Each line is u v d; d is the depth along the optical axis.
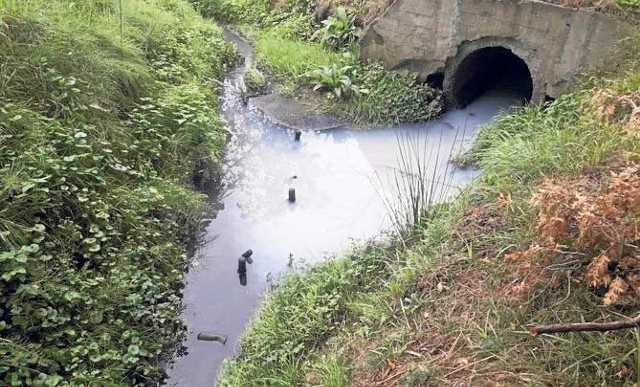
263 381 4.52
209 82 9.06
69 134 5.84
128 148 6.39
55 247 5.11
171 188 6.38
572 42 7.20
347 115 8.64
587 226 3.58
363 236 6.24
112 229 5.50
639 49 6.36
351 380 4.18
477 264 4.59
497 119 7.48
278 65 9.77
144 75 7.49
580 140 5.30
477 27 7.95
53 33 6.74
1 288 4.54
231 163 7.70
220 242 6.41
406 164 7.46
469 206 5.38
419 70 8.76
